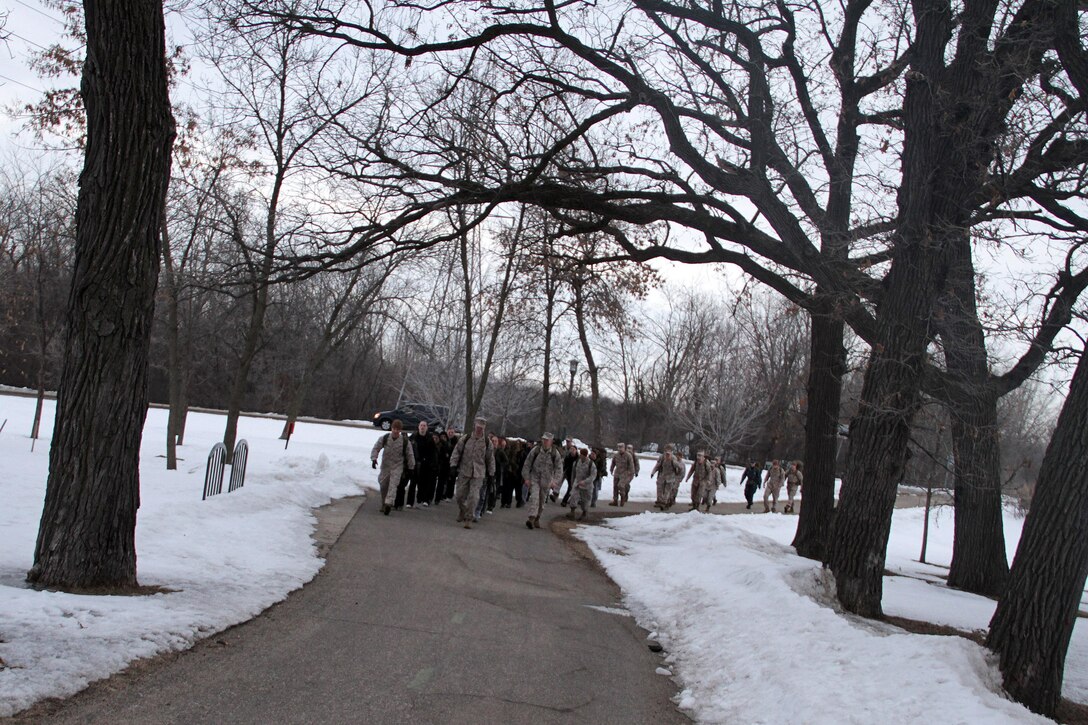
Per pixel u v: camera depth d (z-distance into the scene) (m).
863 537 9.86
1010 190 10.19
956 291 11.75
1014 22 10.23
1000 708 5.06
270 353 51.31
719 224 11.94
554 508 23.09
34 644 5.01
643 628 8.54
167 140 6.93
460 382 37.69
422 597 8.48
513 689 5.71
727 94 12.81
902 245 9.89
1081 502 6.50
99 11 6.59
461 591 9.05
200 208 17.31
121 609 5.99
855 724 4.92
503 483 21.09
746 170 11.73
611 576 11.59
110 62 6.63
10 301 23.59
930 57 10.23
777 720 5.30
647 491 33.56
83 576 6.57
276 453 24.62
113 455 6.73
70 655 4.96
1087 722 6.79
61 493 6.66
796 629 7.08
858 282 10.95
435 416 38.34
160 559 8.12
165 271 18.03
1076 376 6.73
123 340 6.76
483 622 7.66
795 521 26.52
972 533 15.11
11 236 22.30
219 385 57.31
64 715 4.23
